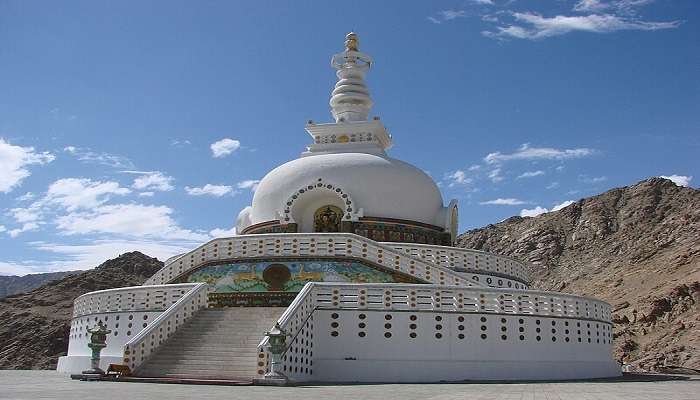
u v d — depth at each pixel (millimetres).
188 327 30531
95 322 35250
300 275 35031
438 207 43594
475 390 22906
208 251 36812
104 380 26703
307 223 41156
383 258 34781
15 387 22156
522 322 31344
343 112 48969
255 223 42906
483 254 39125
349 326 30062
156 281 37938
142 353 28031
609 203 135250
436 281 34031
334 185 40344
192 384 24453
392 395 20031
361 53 50656
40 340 71875
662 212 121438
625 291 94312
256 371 26156
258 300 34375
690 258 93750
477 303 30844
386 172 41500
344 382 28250
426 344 30031
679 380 32469
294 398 18297
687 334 69875
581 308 33469
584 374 32750
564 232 134000
